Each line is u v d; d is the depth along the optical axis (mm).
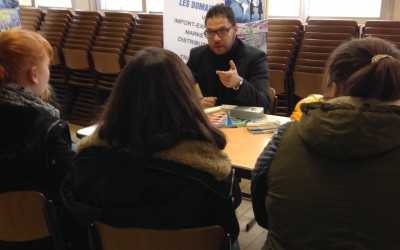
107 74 4332
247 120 2018
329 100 942
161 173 937
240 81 2199
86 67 4398
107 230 1012
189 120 968
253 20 3490
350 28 3533
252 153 1596
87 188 1008
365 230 835
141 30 4262
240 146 1677
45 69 1418
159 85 943
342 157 862
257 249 2215
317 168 897
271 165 977
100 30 4477
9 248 1380
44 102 1375
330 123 871
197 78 2596
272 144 1035
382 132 828
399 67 886
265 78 2434
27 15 5320
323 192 876
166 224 965
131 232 988
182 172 935
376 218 829
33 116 1290
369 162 853
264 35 3553
